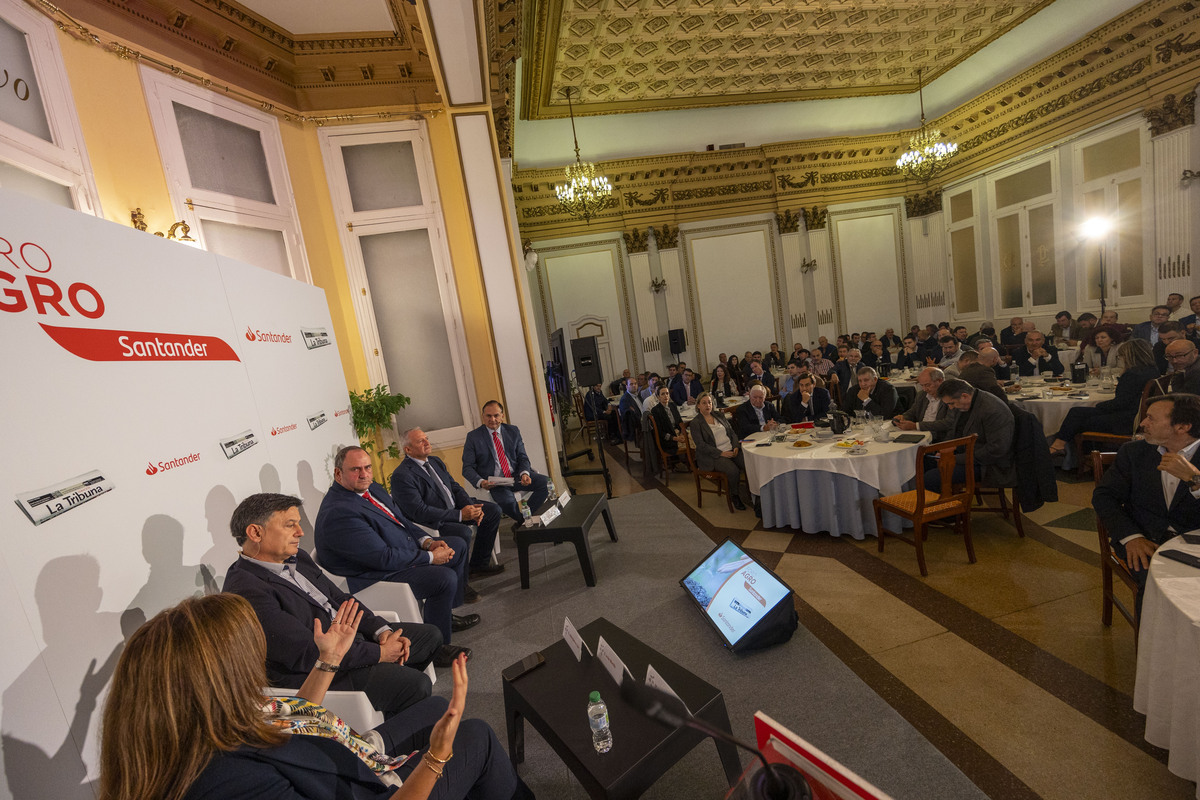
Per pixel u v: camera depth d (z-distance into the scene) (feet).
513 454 16.51
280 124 16.62
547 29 22.91
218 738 3.50
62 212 6.59
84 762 5.68
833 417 14.96
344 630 6.21
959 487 12.84
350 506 10.05
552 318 37.55
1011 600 9.89
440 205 18.74
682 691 6.19
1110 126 28.04
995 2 26.53
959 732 7.07
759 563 9.82
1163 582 6.02
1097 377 19.44
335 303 17.92
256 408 10.54
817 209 39.50
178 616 3.62
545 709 6.27
